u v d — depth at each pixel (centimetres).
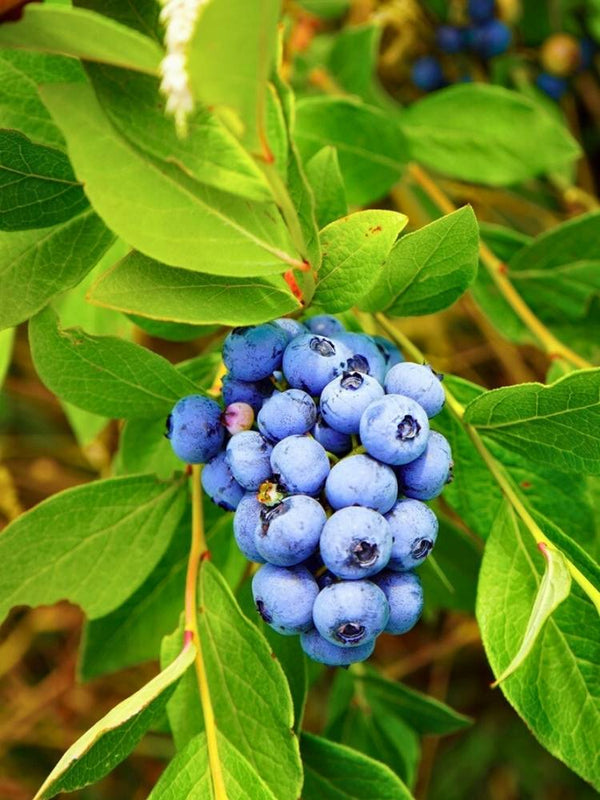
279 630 24
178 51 20
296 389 25
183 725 27
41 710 55
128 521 29
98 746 24
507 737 54
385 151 39
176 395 28
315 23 51
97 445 52
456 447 29
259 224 24
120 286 24
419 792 53
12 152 26
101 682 56
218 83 20
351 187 39
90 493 28
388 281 27
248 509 24
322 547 23
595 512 30
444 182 50
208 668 27
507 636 26
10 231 27
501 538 27
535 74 50
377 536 23
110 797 54
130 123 23
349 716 37
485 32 48
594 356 41
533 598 27
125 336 37
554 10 48
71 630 55
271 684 26
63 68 26
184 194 23
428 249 26
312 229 24
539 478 30
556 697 26
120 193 23
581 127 53
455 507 30
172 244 23
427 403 25
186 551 33
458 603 38
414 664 54
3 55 26
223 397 26
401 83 53
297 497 23
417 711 37
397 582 24
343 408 24
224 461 26
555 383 25
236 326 24
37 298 27
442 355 54
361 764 29
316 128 38
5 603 28
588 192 53
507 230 41
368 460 23
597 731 26
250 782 25
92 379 27
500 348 52
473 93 40
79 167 23
